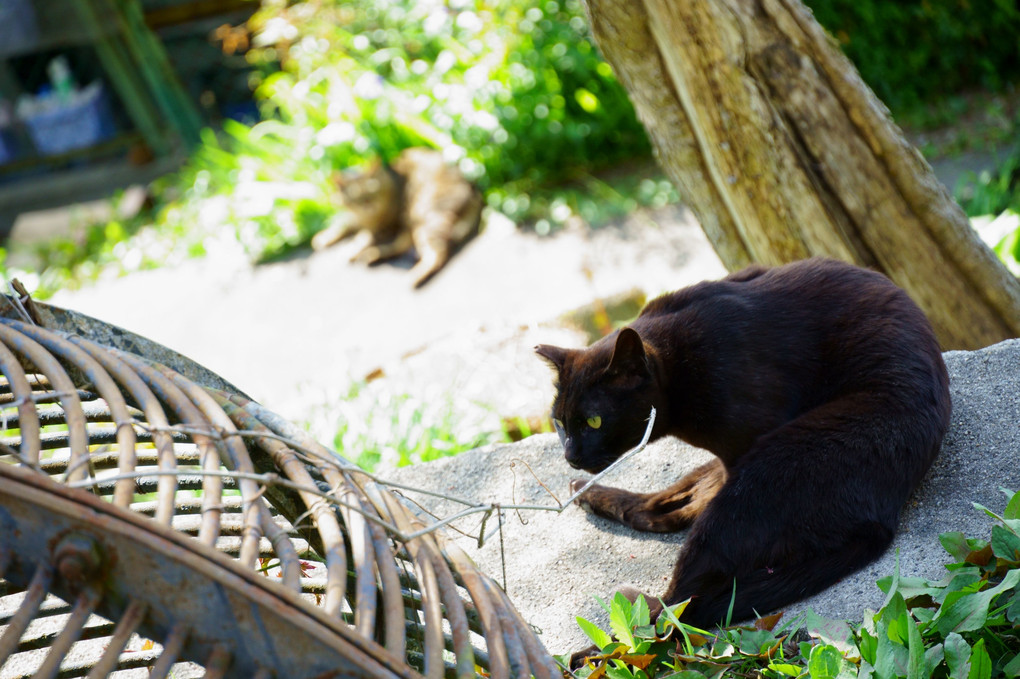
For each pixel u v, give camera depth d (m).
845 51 8.70
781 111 3.51
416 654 2.03
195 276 9.16
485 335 5.55
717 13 3.38
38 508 1.32
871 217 3.59
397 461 4.20
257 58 10.36
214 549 1.38
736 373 2.55
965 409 2.74
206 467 1.68
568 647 2.42
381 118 9.48
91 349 2.06
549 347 3.04
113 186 11.95
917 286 3.66
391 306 7.76
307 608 1.35
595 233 7.88
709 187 3.79
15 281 2.33
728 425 2.56
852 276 2.65
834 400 2.45
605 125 8.84
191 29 11.59
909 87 8.62
